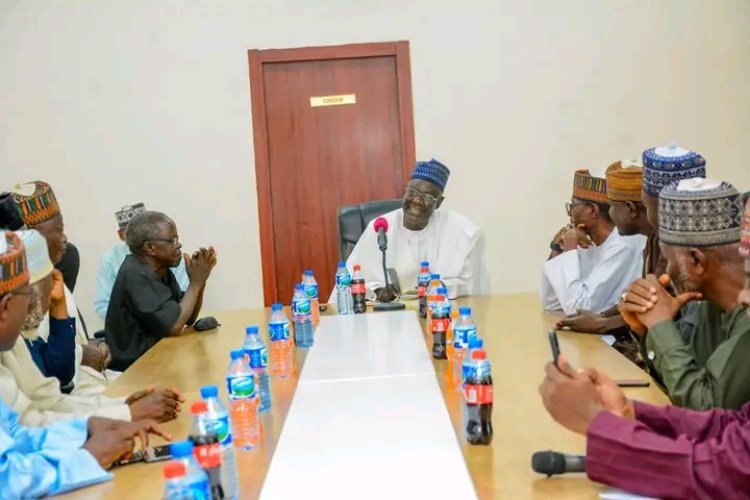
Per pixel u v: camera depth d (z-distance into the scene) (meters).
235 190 4.79
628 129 4.72
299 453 1.69
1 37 4.69
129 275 3.27
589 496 1.41
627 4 4.65
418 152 4.75
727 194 1.72
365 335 2.89
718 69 4.68
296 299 2.85
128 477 1.64
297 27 4.70
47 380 2.20
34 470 1.54
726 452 1.33
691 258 1.76
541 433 1.75
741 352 1.63
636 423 1.43
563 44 4.68
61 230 2.88
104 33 4.70
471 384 1.69
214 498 1.42
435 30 4.69
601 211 3.18
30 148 4.76
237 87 4.73
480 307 3.40
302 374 2.37
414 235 3.88
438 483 1.49
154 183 4.79
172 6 4.68
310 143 4.79
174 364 2.71
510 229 4.79
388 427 1.83
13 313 1.67
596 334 2.79
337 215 4.50
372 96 4.75
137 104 4.74
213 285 4.84
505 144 4.75
